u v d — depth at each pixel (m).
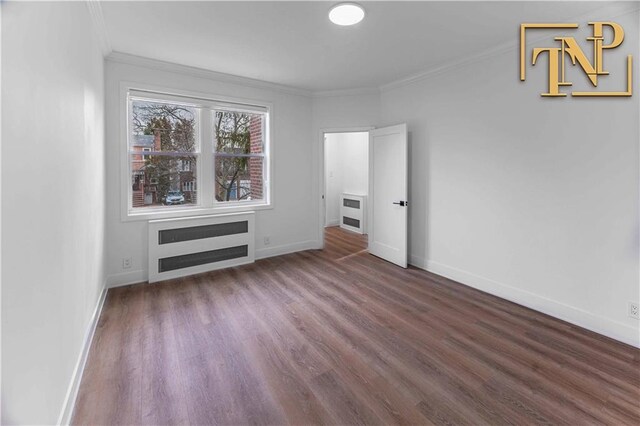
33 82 1.17
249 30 2.72
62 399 1.52
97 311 2.65
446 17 2.50
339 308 2.91
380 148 4.45
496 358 2.14
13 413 0.99
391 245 4.34
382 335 2.44
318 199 4.96
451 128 3.57
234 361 2.10
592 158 2.46
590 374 1.97
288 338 2.39
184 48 3.10
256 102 4.27
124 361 2.08
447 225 3.70
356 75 3.94
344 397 1.77
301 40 2.92
